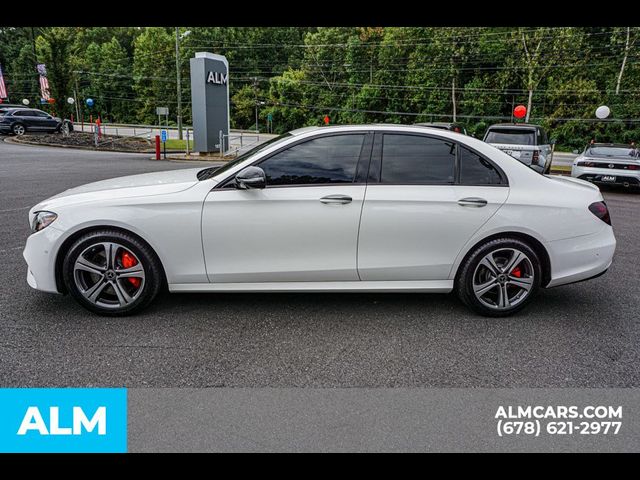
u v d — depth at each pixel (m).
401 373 3.12
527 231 3.92
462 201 3.86
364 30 74.00
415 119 68.50
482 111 61.72
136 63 81.94
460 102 63.75
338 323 3.86
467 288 3.99
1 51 84.06
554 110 57.44
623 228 7.93
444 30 64.88
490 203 3.88
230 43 80.12
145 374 3.04
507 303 4.04
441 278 4.01
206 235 3.78
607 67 55.94
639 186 12.37
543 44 58.44
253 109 79.19
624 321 4.02
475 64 63.62
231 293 4.48
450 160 3.96
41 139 28.95
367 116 71.19
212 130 24.64
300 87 76.19
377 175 3.88
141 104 83.81
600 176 12.48
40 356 3.24
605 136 54.69
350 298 4.42
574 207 3.98
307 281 3.94
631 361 3.33
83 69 83.38
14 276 4.80
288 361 3.24
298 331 3.70
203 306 4.16
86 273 3.87
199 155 24.67
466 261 3.97
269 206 3.77
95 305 3.85
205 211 3.76
